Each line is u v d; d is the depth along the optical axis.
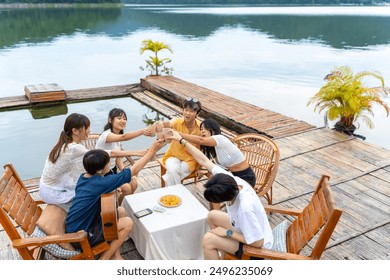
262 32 32.81
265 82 13.81
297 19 47.03
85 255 2.45
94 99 10.77
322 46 23.64
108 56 20.17
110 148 3.54
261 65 17.45
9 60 18.23
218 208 3.38
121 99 10.96
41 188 2.82
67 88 12.59
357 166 4.82
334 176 4.55
